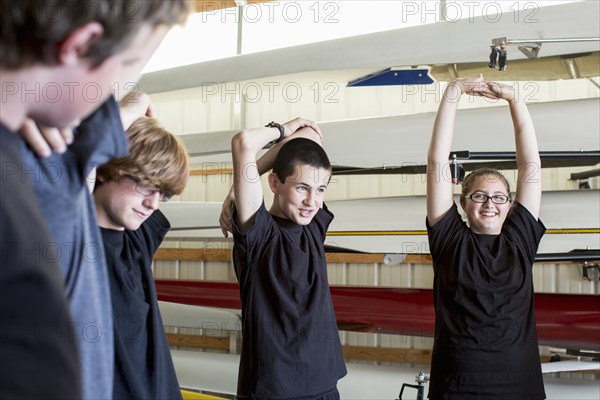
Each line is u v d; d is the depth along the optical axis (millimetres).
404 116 2918
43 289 404
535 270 4699
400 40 2777
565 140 2631
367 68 2857
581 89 4551
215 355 3344
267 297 1631
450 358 1739
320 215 1794
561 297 2746
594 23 2463
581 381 2631
